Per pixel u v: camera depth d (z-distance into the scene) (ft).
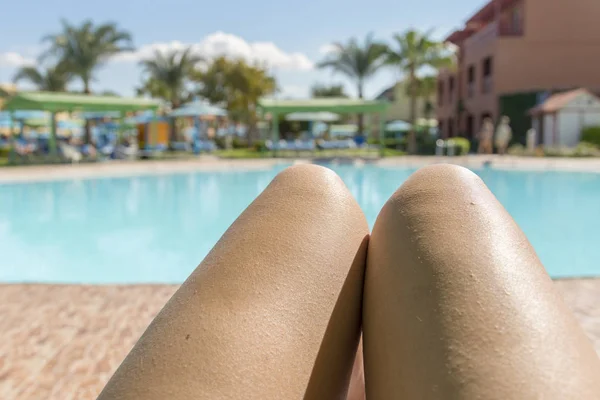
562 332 2.31
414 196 3.13
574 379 2.12
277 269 2.85
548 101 80.43
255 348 2.49
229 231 3.19
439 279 2.57
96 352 11.03
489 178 49.80
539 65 90.53
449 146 76.64
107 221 33.63
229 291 2.69
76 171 54.85
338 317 2.93
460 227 2.81
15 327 12.39
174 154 86.89
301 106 75.00
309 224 3.16
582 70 90.74
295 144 87.76
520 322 2.31
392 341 2.61
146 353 2.49
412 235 2.89
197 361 2.39
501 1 96.07
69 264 24.03
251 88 138.51
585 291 14.85
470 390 2.15
